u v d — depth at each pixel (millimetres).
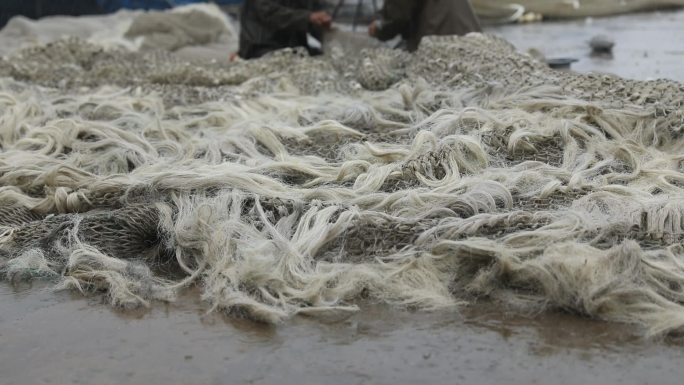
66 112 5312
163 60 7203
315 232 2998
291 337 2500
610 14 13422
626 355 2311
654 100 4234
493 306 2654
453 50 5770
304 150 4336
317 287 2680
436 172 3645
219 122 5035
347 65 6590
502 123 4055
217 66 6961
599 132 4012
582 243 2781
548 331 2471
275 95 5516
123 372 2330
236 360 2375
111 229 3213
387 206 3326
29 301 2826
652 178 3508
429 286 2730
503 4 12766
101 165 4215
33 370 2350
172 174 3584
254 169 3781
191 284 2957
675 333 2404
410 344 2428
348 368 2311
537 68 5180
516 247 2820
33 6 12695
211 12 10336
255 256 2742
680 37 10281
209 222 3113
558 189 3367
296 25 7977
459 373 2260
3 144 4660
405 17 7629
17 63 6812
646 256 2693
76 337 2545
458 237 2928
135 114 5043
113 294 2791
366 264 2869
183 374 2309
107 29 10422
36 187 3914
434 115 4336
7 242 3219
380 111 4988
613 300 2504
